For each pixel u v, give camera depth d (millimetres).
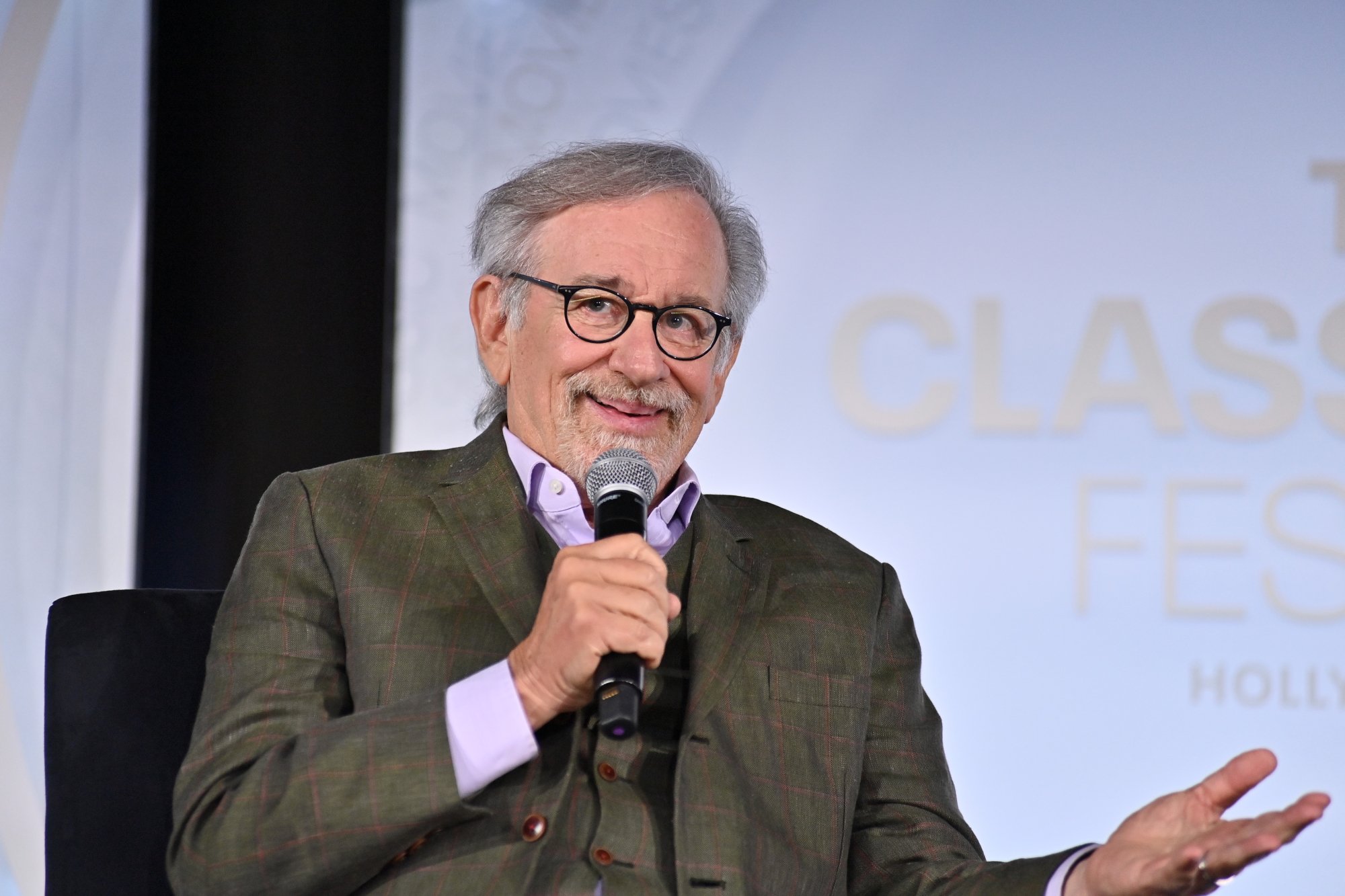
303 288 13578
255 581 6777
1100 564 13508
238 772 6211
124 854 6855
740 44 14078
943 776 7504
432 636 6543
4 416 13125
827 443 13797
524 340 7363
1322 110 13664
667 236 7211
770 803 6656
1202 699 13328
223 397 13406
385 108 13844
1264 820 5348
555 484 7234
